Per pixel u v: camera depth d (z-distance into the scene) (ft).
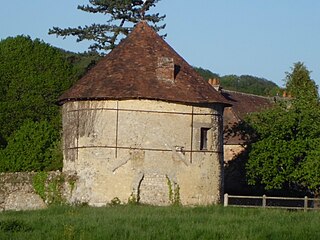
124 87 130.31
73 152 134.10
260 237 79.92
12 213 108.27
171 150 130.62
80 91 133.18
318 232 83.05
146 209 112.06
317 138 139.33
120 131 129.49
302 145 139.13
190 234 79.87
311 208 122.72
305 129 140.97
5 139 173.06
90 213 104.22
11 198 132.46
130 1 198.70
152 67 134.72
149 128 129.80
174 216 97.45
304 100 147.64
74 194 132.16
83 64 211.20
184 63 140.56
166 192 129.90
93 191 129.70
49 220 91.50
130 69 133.90
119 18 200.03
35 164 154.71
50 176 133.49
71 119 135.13
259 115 149.59
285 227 86.53
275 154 140.26
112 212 105.70
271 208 118.01
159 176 129.70
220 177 137.39
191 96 132.16
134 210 109.91
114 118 129.80
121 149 129.29
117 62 135.64
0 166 156.35
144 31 141.69
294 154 139.03
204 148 134.62
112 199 128.47
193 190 132.26
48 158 156.66
